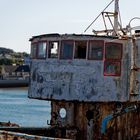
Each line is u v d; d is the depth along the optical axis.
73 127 15.95
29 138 12.94
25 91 108.56
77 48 15.51
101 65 15.35
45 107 65.00
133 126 16.48
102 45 15.38
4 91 106.94
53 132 16.47
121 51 15.64
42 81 16.20
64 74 15.64
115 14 16.67
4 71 146.62
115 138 16.03
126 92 15.63
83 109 15.88
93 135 15.80
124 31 16.59
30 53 17.14
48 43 16.08
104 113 15.80
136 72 16.06
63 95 15.62
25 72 147.88
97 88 15.34
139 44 16.33
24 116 52.12
